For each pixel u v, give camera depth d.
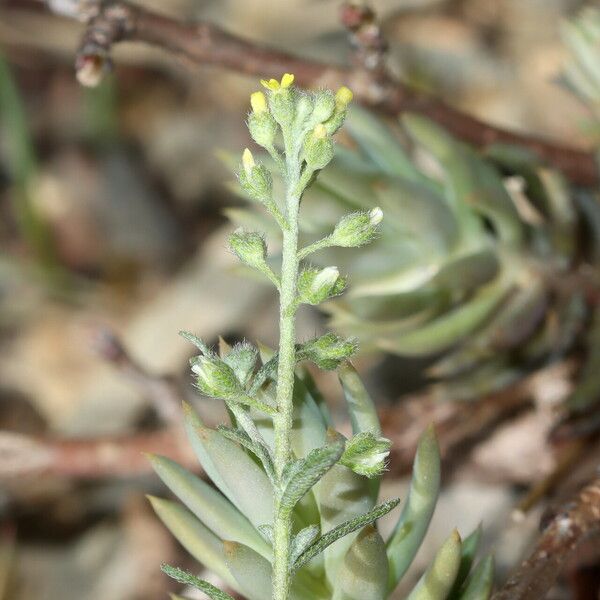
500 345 0.26
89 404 0.44
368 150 0.27
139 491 0.39
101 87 0.52
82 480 0.39
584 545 0.25
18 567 0.39
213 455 0.19
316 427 0.20
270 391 0.20
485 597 0.20
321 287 0.18
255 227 0.25
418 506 0.20
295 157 0.18
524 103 0.46
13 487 0.38
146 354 0.43
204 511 0.20
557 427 0.26
